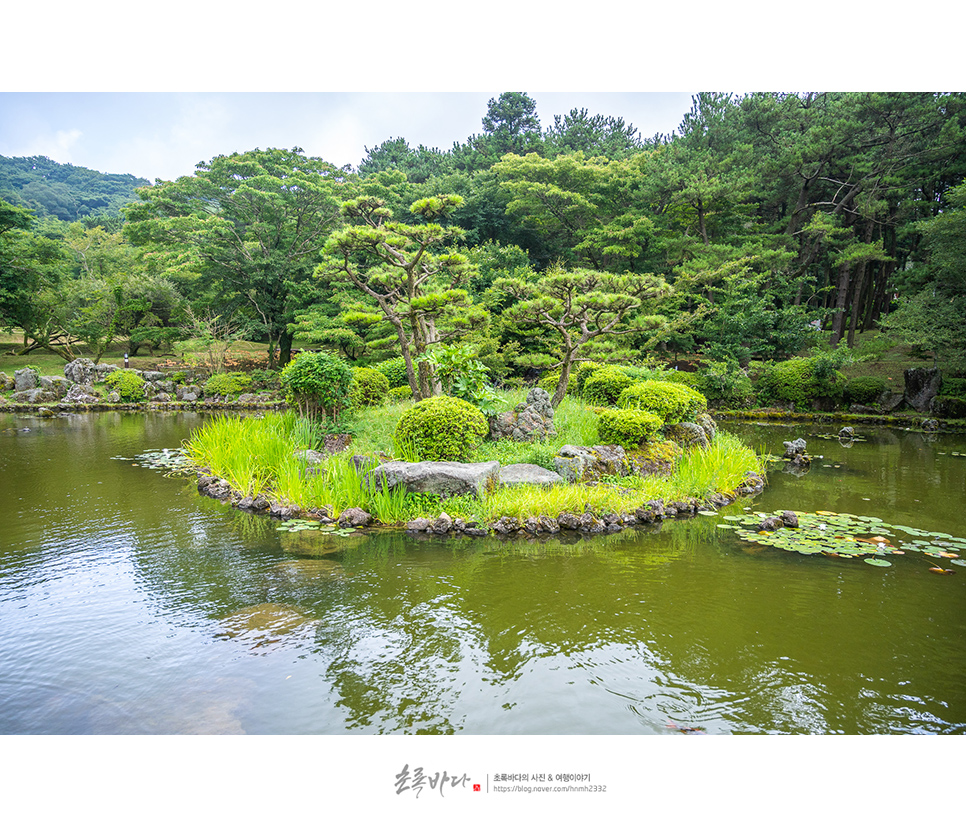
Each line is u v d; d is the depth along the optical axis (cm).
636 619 428
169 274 2748
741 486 842
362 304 1698
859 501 793
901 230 2230
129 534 627
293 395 984
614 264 2695
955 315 1678
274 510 703
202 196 2689
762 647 390
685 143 2847
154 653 377
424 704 324
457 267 1084
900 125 2145
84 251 3512
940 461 1112
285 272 2716
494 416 916
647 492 742
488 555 564
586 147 3412
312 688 338
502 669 360
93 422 1703
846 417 1781
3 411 1938
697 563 546
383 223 1043
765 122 2567
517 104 3769
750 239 2336
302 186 2519
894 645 395
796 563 549
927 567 541
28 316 2800
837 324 2364
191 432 1473
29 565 534
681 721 312
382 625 416
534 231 3033
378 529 645
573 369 1448
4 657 372
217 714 315
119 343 3344
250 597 463
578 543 604
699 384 2008
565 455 785
